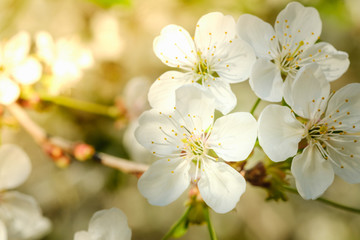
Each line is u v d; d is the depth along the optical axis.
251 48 0.23
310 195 0.22
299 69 0.23
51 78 0.26
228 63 0.23
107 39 0.30
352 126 0.23
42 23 0.29
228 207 0.22
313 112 0.22
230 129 0.22
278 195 0.23
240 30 0.23
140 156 0.29
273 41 0.23
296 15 0.23
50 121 0.30
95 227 0.23
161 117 0.23
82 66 0.27
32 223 0.24
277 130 0.22
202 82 0.23
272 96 0.23
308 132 0.23
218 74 0.23
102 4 0.28
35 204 0.24
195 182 0.22
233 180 0.22
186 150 0.23
